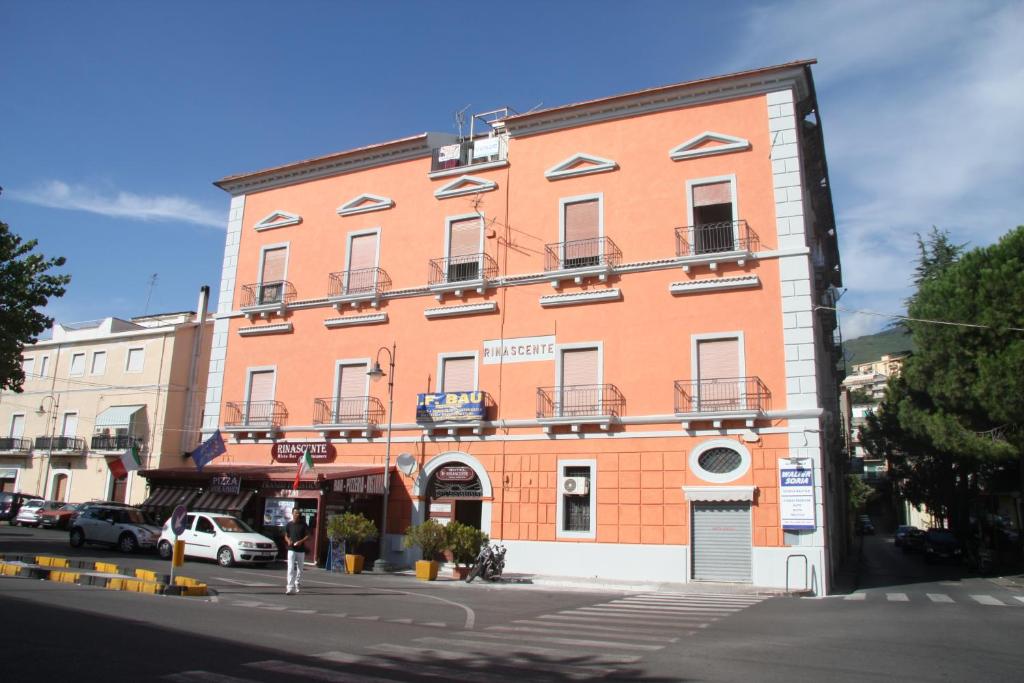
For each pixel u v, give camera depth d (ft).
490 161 87.97
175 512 49.80
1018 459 85.46
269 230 100.89
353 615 42.37
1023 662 29.45
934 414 87.04
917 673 26.99
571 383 77.97
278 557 81.15
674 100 78.48
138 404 138.72
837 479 101.86
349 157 95.61
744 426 68.85
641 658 29.68
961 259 82.28
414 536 71.67
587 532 73.41
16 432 152.56
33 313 87.25
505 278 82.99
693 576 68.28
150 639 30.73
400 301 89.35
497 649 31.53
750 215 73.05
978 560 99.19
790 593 61.72
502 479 78.69
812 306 69.67
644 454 72.43
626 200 79.00
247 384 97.09
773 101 74.33
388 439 82.94
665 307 74.84
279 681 24.13
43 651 27.32
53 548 80.28
